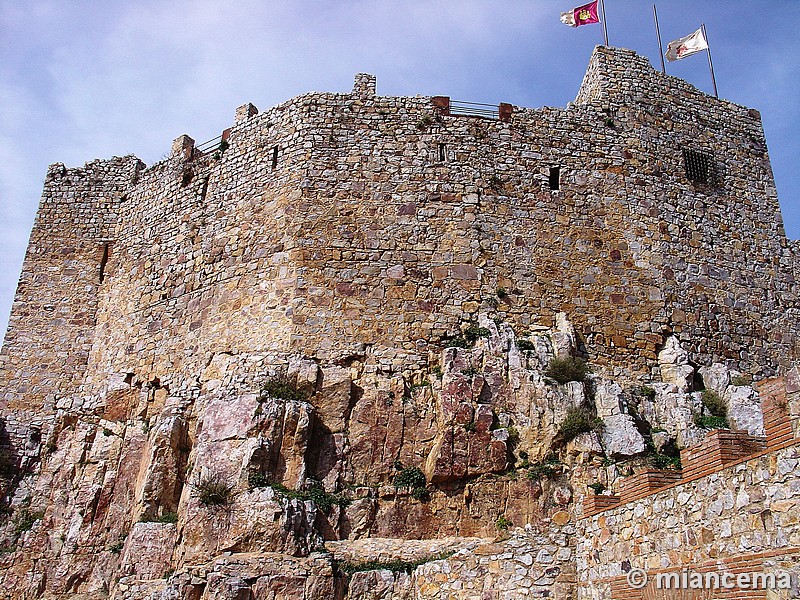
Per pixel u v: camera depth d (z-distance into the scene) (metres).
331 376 30.80
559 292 33.97
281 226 34.62
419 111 36.66
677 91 39.59
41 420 37.47
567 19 41.50
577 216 35.50
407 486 28.41
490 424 29.11
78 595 29.55
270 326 32.69
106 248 40.91
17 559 31.00
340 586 24.44
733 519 13.97
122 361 36.84
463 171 35.50
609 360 33.25
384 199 34.78
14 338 39.34
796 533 12.67
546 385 30.05
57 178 42.81
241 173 37.28
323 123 36.31
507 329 32.25
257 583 24.25
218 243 36.28
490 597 21.30
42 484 33.78
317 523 27.19
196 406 31.91
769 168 39.69
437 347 32.12
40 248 41.28
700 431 30.27
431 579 23.42
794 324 36.75
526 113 37.25
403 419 30.02
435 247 33.97
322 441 29.45
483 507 27.86
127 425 33.91
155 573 27.05
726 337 35.19
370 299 32.84
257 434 28.38
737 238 37.41
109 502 31.78
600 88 38.62
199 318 35.12
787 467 13.03
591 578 18.56
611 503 18.59
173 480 30.25
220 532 26.11
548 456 28.70
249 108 38.81
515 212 35.06
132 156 42.81
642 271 35.12
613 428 29.39
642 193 36.62
